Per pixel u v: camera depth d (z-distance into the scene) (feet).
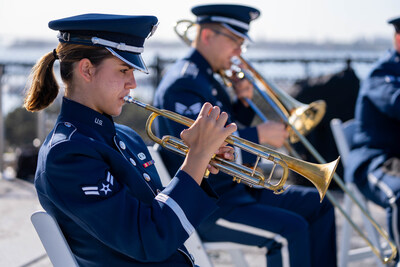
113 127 6.14
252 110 11.19
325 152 18.45
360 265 12.92
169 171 8.95
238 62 10.25
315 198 9.61
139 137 7.05
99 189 5.42
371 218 10.01
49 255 5.64
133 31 5.84
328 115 18.47
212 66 10.10
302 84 19.88
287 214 8.75
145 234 5.42
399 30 11.21
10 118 22.77
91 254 5.78
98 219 5.38
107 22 5.71
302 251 8.54
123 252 5.49
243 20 10.03
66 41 5.88
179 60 9.90
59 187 5.43
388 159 10.87
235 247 8.91
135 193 5.89
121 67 5.90
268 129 9.54
